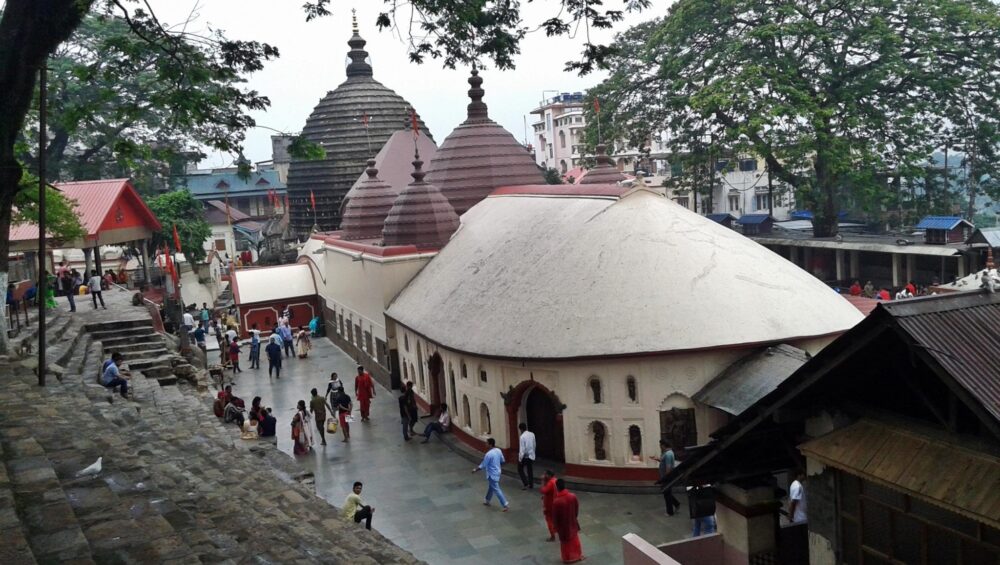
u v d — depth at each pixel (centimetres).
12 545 593
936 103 4547
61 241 3172
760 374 2006
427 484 2255
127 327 2719
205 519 887
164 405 1911
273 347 3691
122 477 882
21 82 1416
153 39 1458
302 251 5575
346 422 2712
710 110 4325
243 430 2005
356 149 6322
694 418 2141
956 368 629
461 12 1465
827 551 840
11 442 963
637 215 2478
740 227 6209
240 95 1541
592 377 2161
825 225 5116
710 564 1043
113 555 646
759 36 4366
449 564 1745
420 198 3538
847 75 4500
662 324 2147
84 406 1422
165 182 6919
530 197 3253
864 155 4259
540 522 1944
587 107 5519
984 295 705
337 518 1184
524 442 2153
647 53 5100
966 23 4362
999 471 640
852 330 711
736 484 1002
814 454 807
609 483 2144
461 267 3017
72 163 5494
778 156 4431
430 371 2852
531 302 2378
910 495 698
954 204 5144
